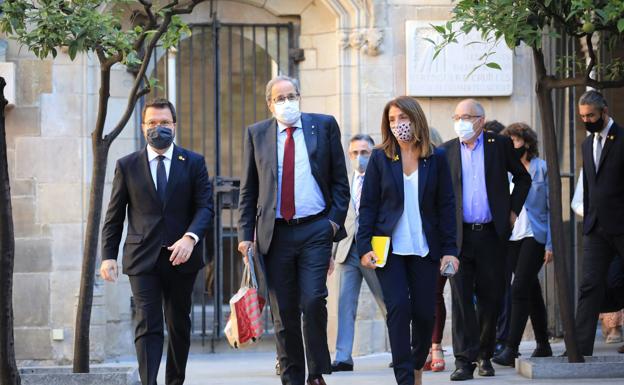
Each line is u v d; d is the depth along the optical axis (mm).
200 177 13969
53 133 21625
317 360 13367
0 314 12492
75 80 21688
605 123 16703
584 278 16984
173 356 14180
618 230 16625
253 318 13586
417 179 13273
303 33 23000
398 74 22328
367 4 22203
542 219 17938
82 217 21625
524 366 16703
